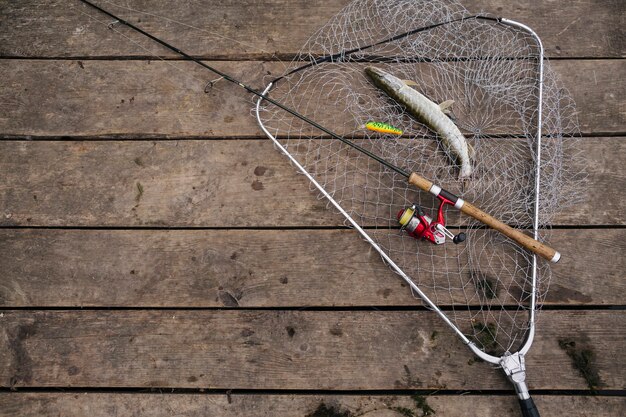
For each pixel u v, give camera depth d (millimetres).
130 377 1911
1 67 2168
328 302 1942
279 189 2025
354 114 2061
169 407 1893
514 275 1930
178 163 2062
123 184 2051
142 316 1950
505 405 1842
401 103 1987
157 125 2100
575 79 2104
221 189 2033
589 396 1843
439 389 1872
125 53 2180
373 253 1964
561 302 1920
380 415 1865
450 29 2107
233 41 2184
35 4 2230
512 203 1951
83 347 1933
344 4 2191
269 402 1889
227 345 1926
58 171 2066
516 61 2092
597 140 2037
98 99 2131
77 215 2029
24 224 2025
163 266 1983
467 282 1936
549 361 1874
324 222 1995
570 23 2158
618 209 1977
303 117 1903
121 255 1995
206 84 2133
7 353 1932
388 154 2014
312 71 2104
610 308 1915
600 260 1940
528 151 2000
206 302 1955
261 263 1976
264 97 1970
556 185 1976
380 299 1937
